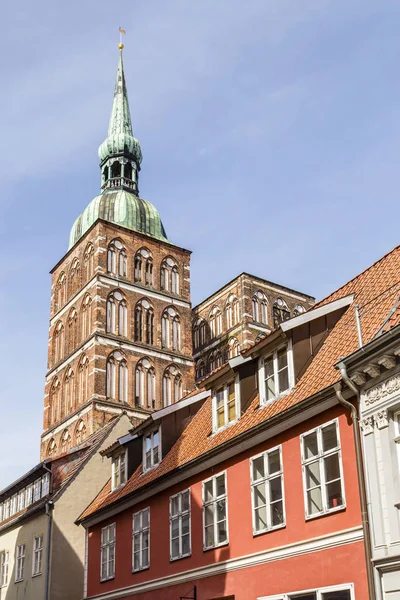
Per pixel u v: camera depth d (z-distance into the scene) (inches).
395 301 787.4
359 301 896.9
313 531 762.2
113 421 1595.7
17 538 1558.8
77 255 3137.3
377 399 696.4
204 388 1155.9
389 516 660.1
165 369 2957.7
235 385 992.9
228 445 919.0
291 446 821.9
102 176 3447.3
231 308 3329.2
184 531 1016.9
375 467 685.9
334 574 721.0
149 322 3002.0
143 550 1124.5
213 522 948.6
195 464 994.7
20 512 1632.6
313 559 753.6
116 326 2893.7
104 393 2746.1
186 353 3048.7
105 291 2913.4
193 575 966.4
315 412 784.9
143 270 3061.0
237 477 914.1
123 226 3073.3
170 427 1183.6
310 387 817.5
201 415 1166.3
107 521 1278.3
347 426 741.9
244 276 3297.2
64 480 1496.1
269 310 3326.8
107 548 1254.9
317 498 772.0
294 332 887.1
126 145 3427.7
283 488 818.2
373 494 682.2
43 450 2989.7
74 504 1448.1
